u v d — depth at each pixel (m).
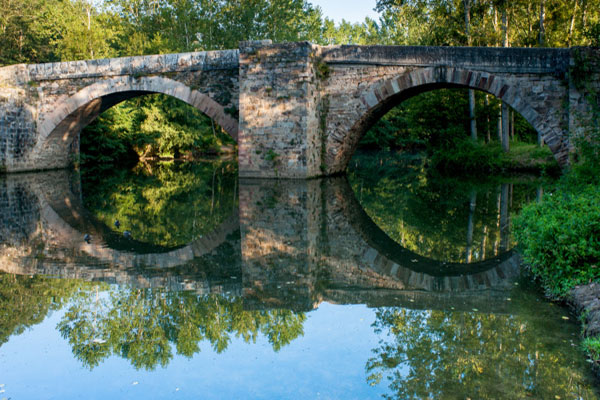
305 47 17.39
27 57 37.66
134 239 9.17
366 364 4.23
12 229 10.22
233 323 5.07
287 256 7.70
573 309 5.23
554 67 15.78
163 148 35.31
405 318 5.15
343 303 5.59
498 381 3.85
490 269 6.99
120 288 6.18
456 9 24.62
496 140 25.72
